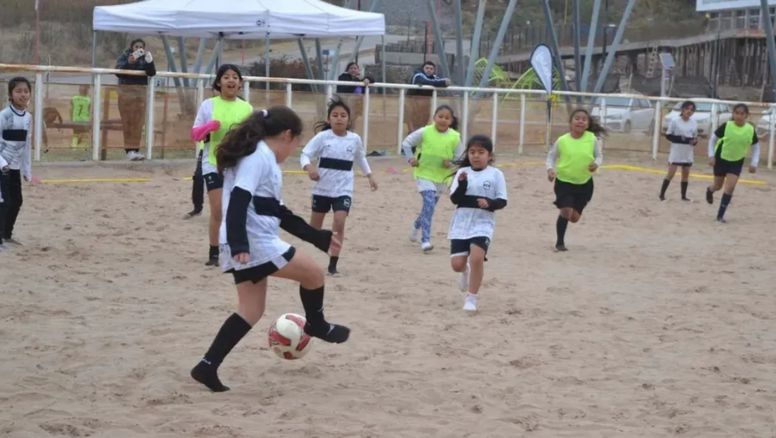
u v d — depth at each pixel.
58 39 61.69
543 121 37.19
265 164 9.32
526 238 21.33
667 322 13.84
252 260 9.45
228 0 32.22
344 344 11.80
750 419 9.62
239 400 9.50
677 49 80.31
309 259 9.78
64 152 27.48
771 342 12.88
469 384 10.38
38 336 11.60
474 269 13.85
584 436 8.91
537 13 90.38
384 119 32.84
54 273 15.25
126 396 9.52
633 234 22.59
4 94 26.47
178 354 11.04
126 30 31.91
